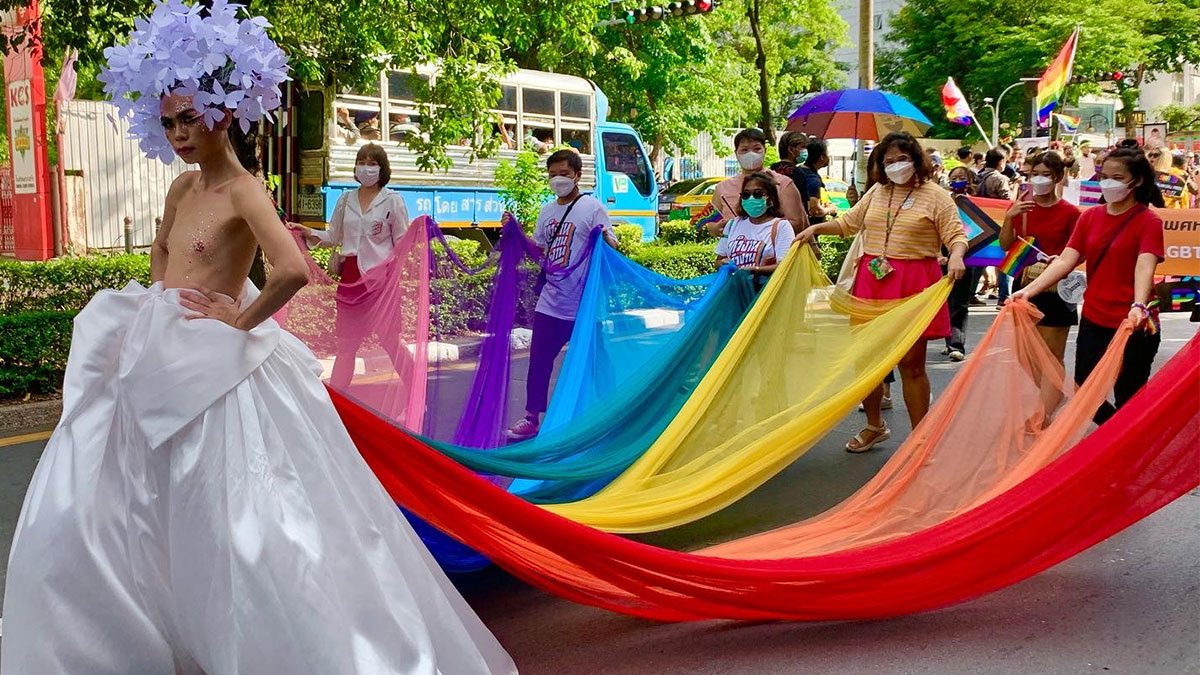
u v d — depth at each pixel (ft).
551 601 15.02
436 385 18.38
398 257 18.10
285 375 10.53
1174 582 15.15
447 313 18.74
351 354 17.35
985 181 43.62
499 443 18.95
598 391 20.29
